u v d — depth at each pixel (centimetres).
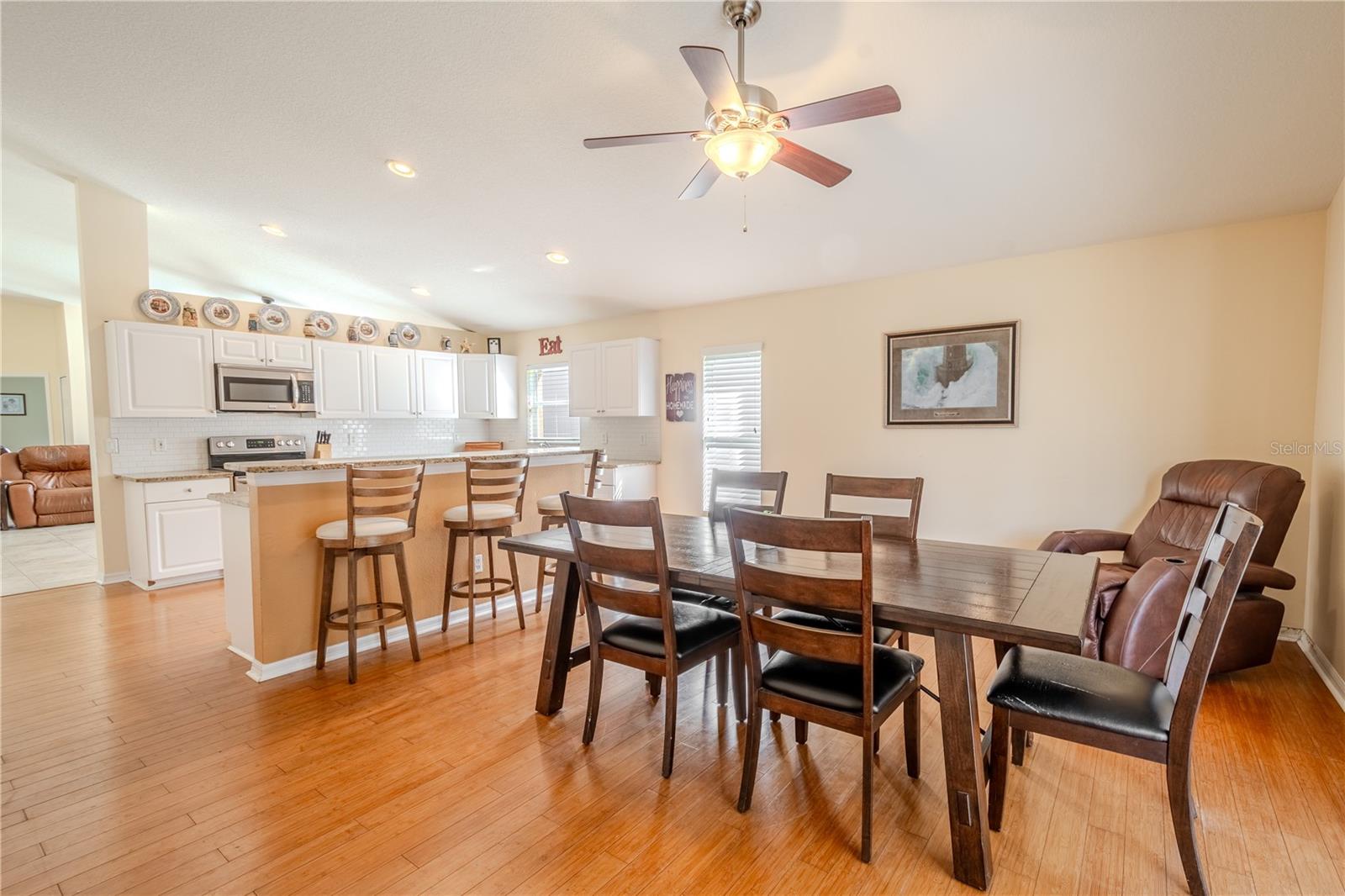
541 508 380
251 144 330
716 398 552
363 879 160
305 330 589
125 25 244
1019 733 214
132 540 457
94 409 450
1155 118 250
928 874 162
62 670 299
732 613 245
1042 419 390
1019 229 360
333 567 296
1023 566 209
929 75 234
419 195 378
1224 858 166
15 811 189
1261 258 328
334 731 238
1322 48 206
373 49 249
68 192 434
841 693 173
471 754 222
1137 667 247
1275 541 281
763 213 372
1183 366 348
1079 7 198
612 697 270
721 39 224
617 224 404
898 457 448
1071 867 164
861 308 464
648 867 164
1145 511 360
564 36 234
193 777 208
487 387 698
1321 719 245
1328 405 295
